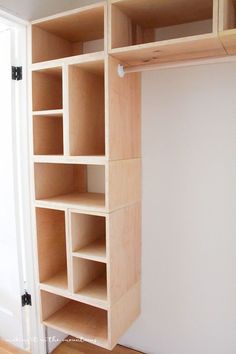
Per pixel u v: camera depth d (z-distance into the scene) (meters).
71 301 1.97
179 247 1.72
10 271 1.89
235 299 1.60
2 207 1.86
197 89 1.58
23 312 1.88
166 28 1.65
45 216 1.77
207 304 1.68
